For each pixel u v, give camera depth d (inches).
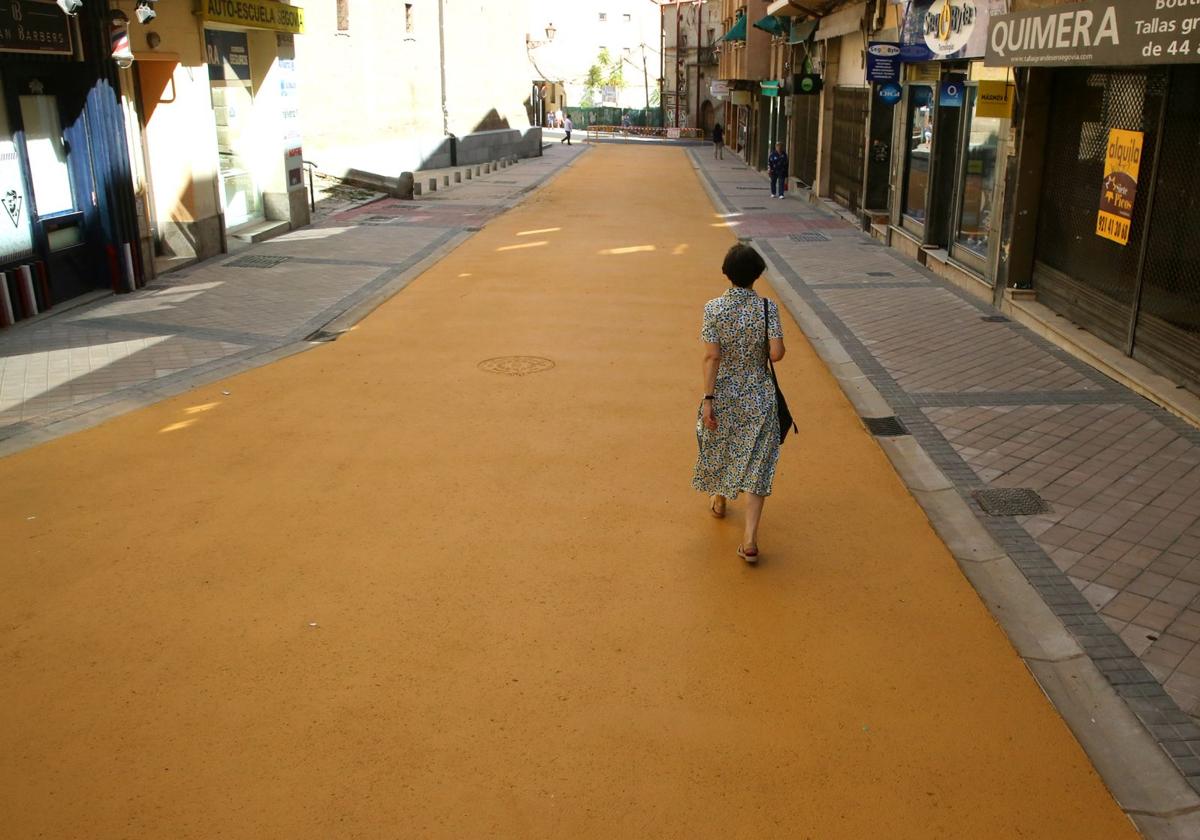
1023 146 444.5
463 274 575.5
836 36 911.0
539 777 155.1
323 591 211.0
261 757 159.0
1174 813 148.9
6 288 431.2
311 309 477.4
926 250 609.6
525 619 200.5
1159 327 344.8
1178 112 331.0
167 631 195.3
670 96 2790.4
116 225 500.4
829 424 317.1
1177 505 249.6
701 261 629.3
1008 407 328.2
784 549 232.1
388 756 159.5
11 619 199.5
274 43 730.2
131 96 518.9
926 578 218.5
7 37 415.5
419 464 280.7
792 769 157.8
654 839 142.7
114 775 154.9
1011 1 450.0
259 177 753.6
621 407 331.3
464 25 1663.4
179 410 326.3
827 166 984.3
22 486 264.5
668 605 206.5
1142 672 182.1
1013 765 159.2
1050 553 227.3
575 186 1202.6
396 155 1413.6
